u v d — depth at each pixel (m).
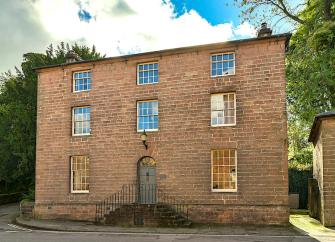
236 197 18.94
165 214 18.62
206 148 19.75
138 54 21.53
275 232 16.22
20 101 33.59
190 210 19.59
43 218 22.67
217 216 19.11
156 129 20.97
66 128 22.98
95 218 21.28
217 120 19.91
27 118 32.41
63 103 23.27
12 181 35.06
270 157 18.61
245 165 18.98
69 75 23.38
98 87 22.47
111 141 21.73
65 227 18.59
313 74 22.73
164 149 20.50
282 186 18.28
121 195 21.11
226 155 19.56
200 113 20.08
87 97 22.69
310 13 25.64
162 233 16.48
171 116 20.59
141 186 20.91
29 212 23.69
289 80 25.56
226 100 19.91
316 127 19.73
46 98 23.78
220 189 19.39
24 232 17.52
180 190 19.91
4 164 33.09
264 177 18.59
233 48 19.94
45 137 23.45
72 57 24.17
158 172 20.45
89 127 22.61
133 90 21.62
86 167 22.33
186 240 14.43
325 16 23.94
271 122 18.81
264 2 26.17
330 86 23.58
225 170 19.45
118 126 21.69
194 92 20.33
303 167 28.83
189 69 20.58
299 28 25.66
